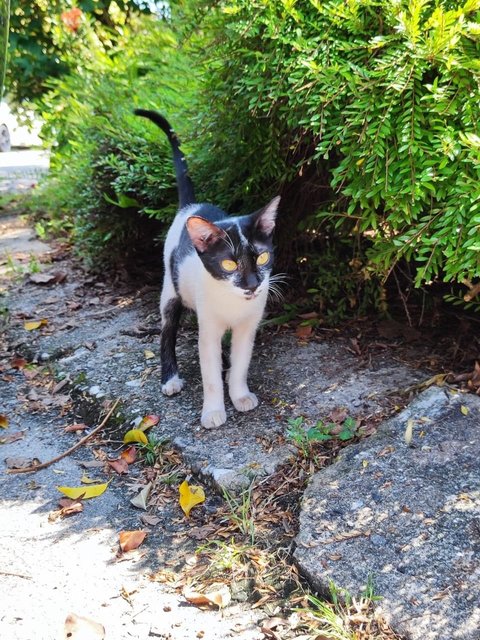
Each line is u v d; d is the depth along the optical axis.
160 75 1.28
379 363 0.83
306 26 0.75
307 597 0.55
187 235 0.80
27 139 2.60
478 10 0.67
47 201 1.64
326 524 0.61
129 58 1.47
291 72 0.74
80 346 1.00
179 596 0.58
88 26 1.70
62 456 0.78
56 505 0.70
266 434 0.74
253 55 0.79
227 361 0.90
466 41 0.67
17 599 0.58
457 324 0.89
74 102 1.39
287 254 0.98
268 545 0.62
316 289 0.93
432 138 0.67
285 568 0.59
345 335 0.90
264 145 0.86
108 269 1.26
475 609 0.51
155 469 0.74
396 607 0.53
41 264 1.35
